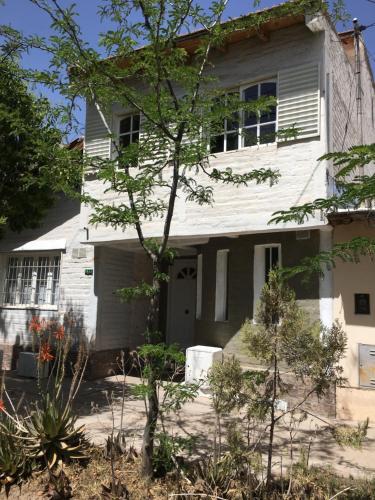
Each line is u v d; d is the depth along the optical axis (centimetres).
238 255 941
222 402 441
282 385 433
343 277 787
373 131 1293
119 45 498
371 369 746
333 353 412
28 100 855
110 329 1132
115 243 1062
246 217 847
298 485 450
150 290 484
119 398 880
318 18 794
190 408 784
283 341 412
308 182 799
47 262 1225
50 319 1152
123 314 1174
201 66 541
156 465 482
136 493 442
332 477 489
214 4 506
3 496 458
